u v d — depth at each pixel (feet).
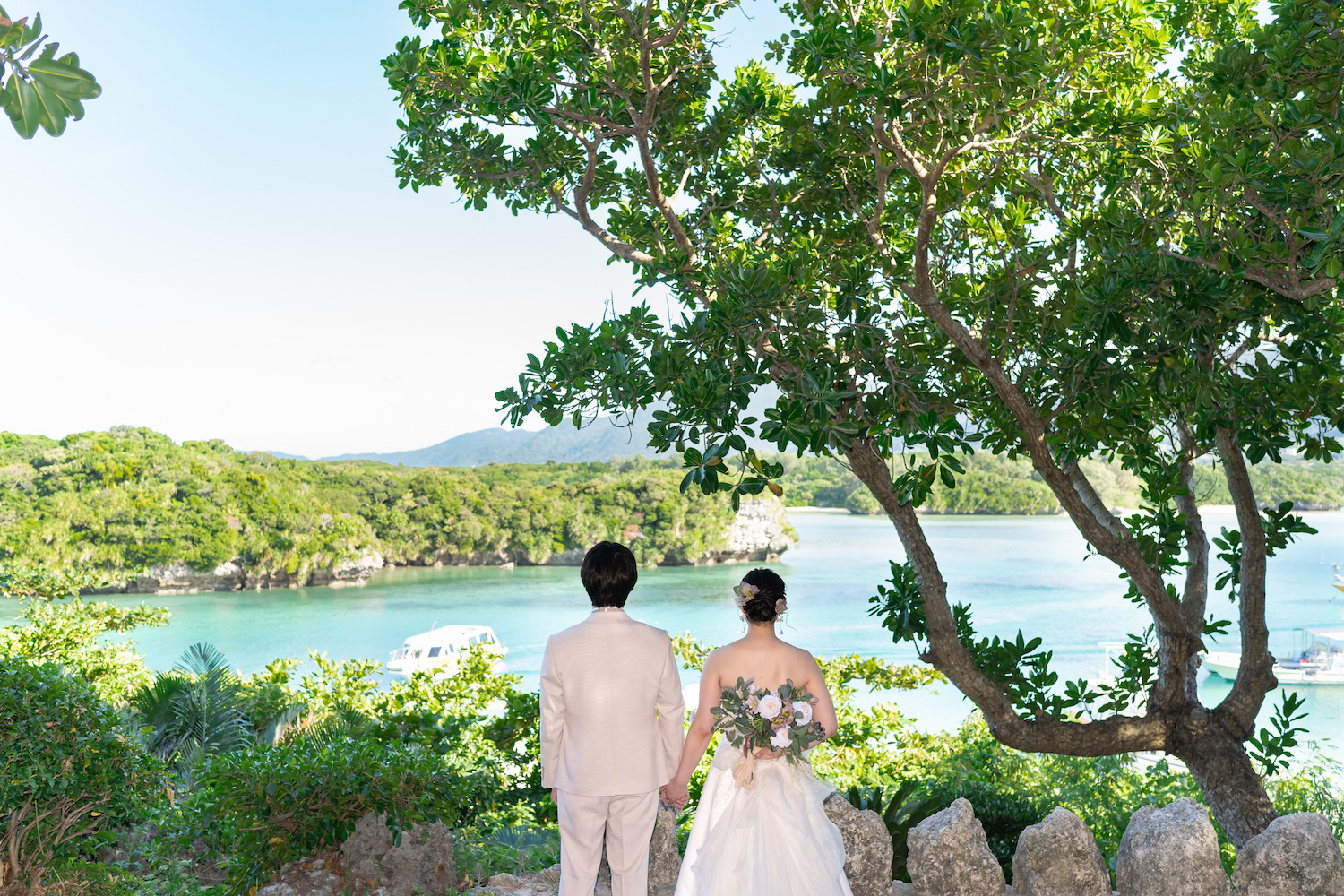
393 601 343.87
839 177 27.94
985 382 24.53
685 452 18.88
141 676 50.55
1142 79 23.88
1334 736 133.28
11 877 17.40
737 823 12.34
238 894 17.03
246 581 365.20
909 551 24.06
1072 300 22.16
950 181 24.11
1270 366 22.67
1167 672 24.44
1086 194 26.27
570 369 20.13
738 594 12.78
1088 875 13.78
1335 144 16.75
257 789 16.75
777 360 20.62
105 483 352.69
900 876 17.78
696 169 31.09
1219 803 23.21
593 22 26.13
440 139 28.45
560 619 304.71
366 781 16.94
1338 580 339.98
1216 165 18.57
